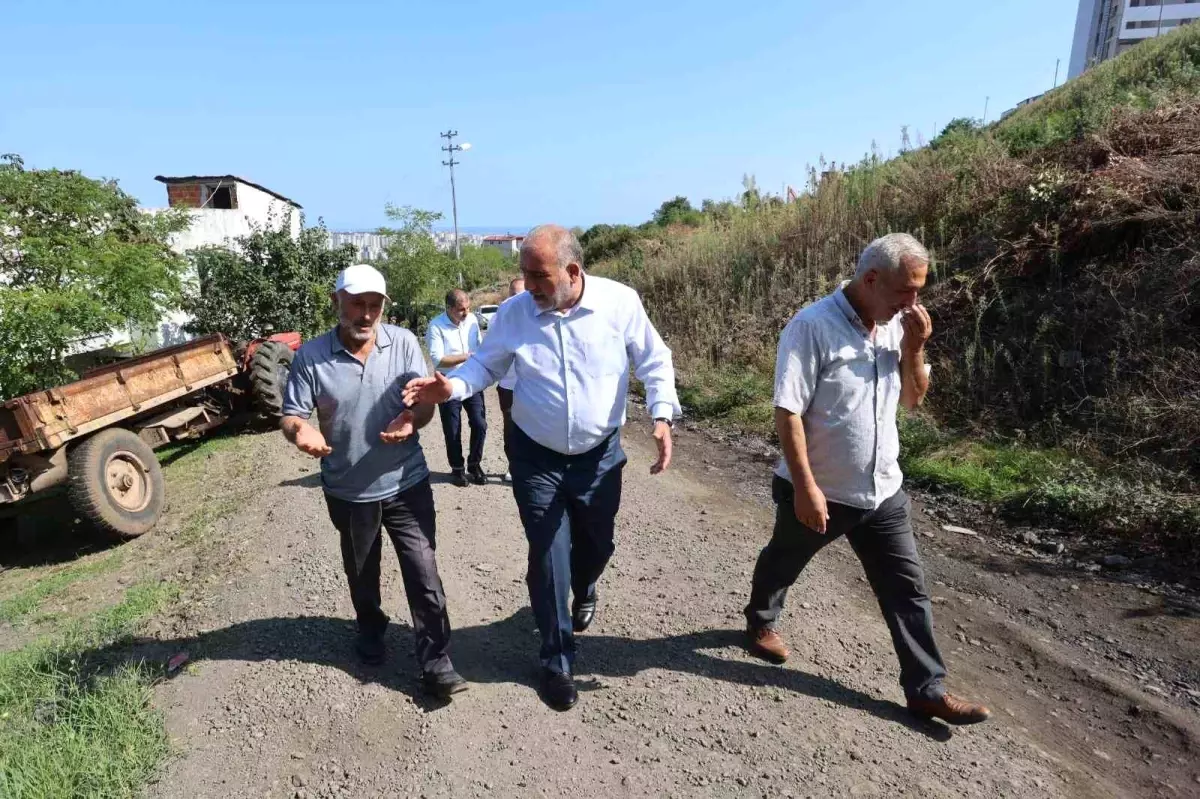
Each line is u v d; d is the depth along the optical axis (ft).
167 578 15.70
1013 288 25.13
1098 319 21.75
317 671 10.77
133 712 10.01
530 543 9.94
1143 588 13.73
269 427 31.19
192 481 24.13
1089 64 53.83
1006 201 28.12
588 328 9.74
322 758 9.06
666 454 10.02
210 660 11.35
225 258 42.29
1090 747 9.62
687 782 8.57
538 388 9.78
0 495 17.95
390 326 10.15
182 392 24.44
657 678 10.65
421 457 10.21
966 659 11.76
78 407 19.07
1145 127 26.13
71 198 27.58
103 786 8.63
